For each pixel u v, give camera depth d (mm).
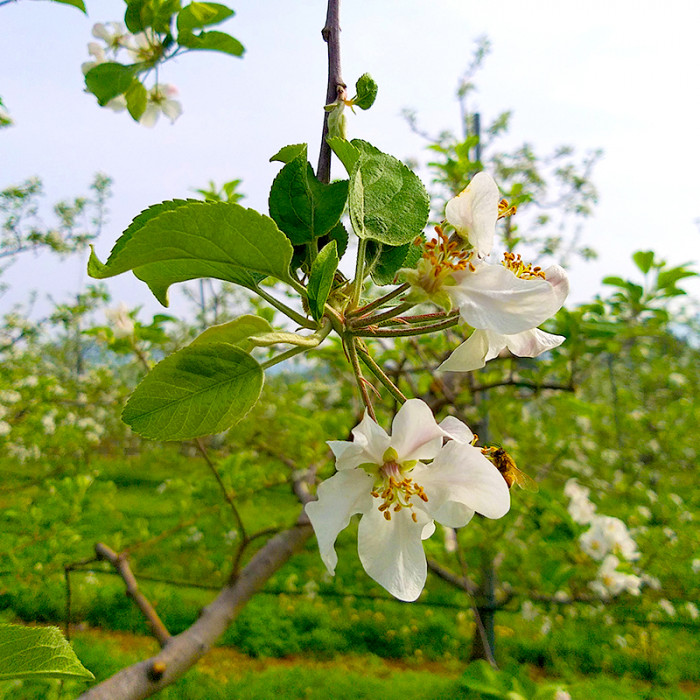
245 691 7109
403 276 1039
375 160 1283
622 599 4766
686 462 7375
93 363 11734
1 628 835
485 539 4074
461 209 1068
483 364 1106
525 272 1148
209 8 1872
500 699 2434
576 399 4078
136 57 2062
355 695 7012
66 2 1760
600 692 6430
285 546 2703
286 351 976
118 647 8094
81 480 5500
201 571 8469
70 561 5293
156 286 1049
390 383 1112
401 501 1061
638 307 3668
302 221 1214
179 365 875
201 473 6516
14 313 9406
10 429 7684
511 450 5195
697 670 6914
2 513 5590
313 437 4562
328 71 1337
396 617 9273
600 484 6789
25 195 10070
